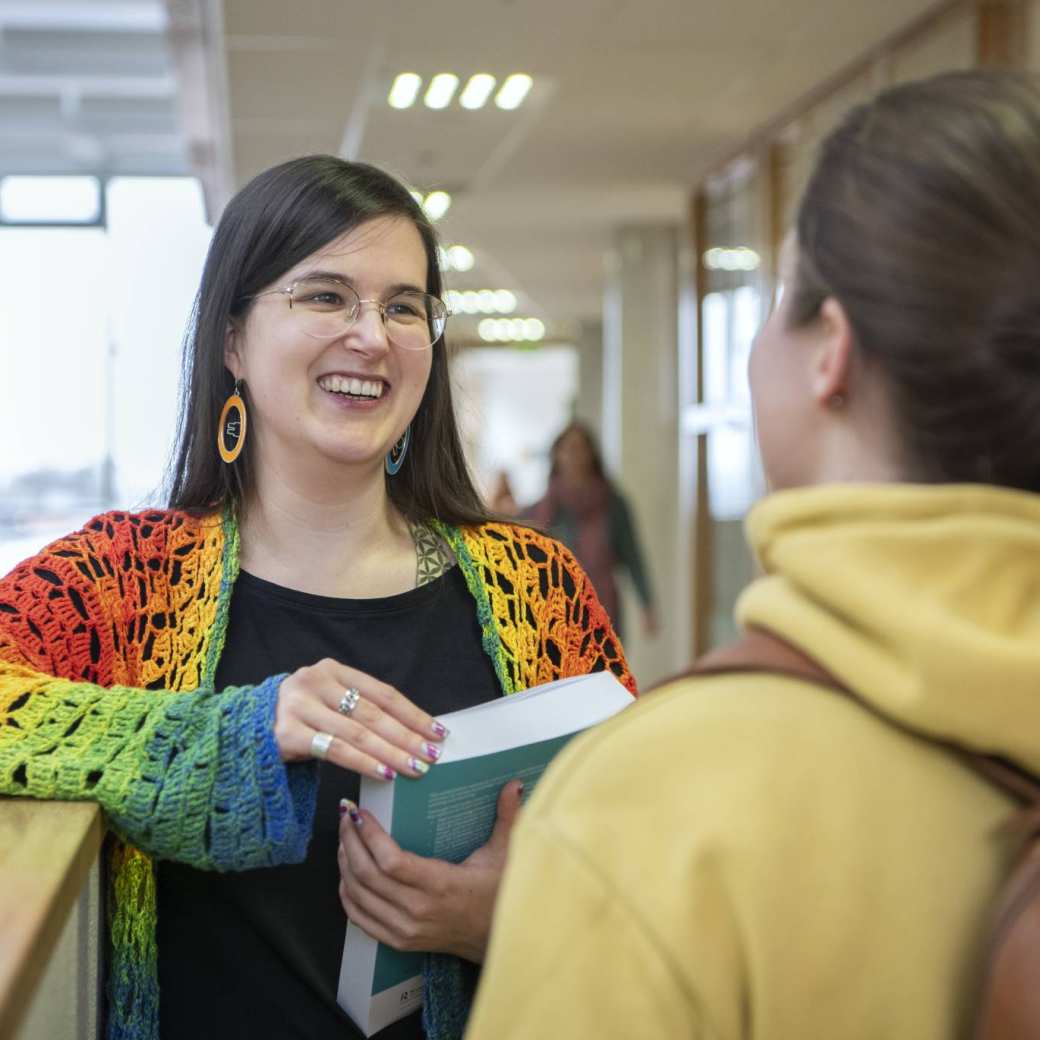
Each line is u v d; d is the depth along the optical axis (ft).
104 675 4.03
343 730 3.34
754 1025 1.97
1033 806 2.05
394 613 4.36
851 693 2.13
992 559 2.02
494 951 2.14
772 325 2.44
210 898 3.89
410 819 3.50
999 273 2.03
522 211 28.66
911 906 1.99
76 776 3.30
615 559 19.86
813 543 2.12
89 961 3.42
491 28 15.31
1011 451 2.11
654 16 14.90
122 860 3.74
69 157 31.48
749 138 21.35
